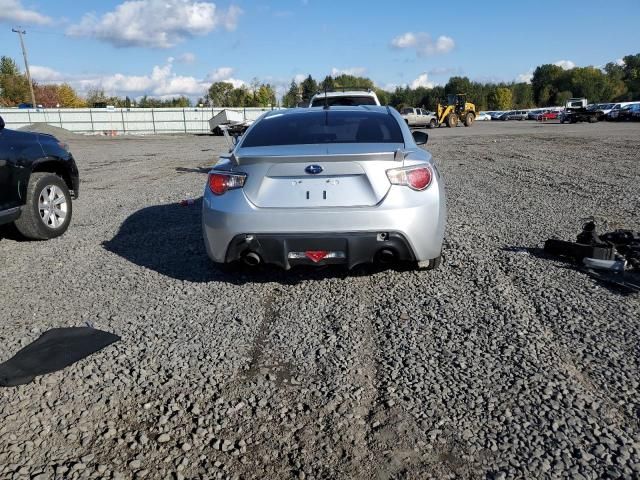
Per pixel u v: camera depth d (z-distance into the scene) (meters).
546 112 68.00
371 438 2.46
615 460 2.26
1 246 6.00
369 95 13.41
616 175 10.27
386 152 3.89
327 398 2.78
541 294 4.06
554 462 2.26
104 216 7.46
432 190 4.05
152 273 4.82
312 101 13.67
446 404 2.69
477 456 2.31
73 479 2.22
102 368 3.11
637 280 4.30
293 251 3.97
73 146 26.53
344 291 4.26
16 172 5.70
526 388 2.80
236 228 3.97
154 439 2.47
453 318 3.68
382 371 3.03
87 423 2.60
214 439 2.47
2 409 2.71
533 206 7.48
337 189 3.92
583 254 4.72
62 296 4.30
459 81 117.94
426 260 4.18
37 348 3.37
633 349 3.19
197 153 19.52
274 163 3.93
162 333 3.57
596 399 2.70
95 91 97.81
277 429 2.54
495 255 5.07
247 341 3.44
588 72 132.25
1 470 2.27
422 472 2.23
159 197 8.94
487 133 28.39
